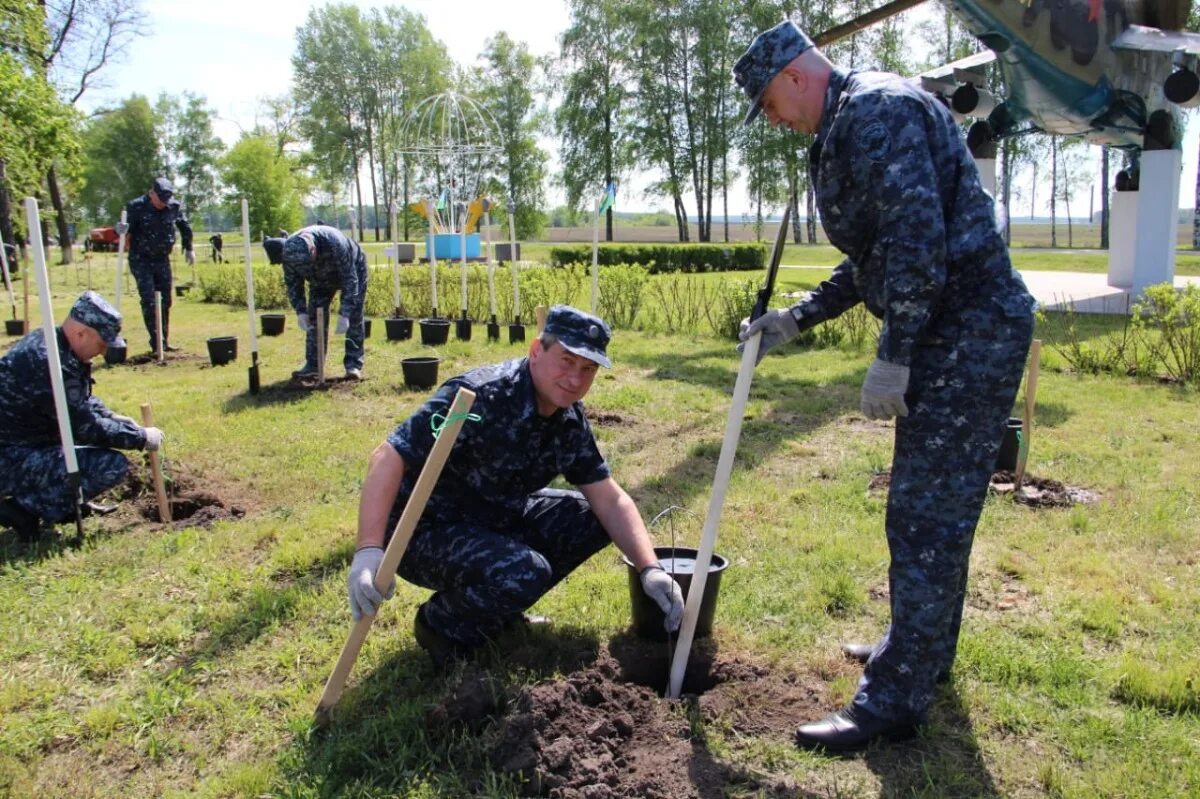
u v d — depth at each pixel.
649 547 3.23
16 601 3.89
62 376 4.54
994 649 3.38
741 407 2.90
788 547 4.46
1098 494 5.18
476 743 2.63
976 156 15.41
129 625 3.68
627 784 2.52
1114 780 2.61
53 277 23.53
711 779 2.57
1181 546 4.38
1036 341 4.99
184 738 2.92
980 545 4.46
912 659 2.72
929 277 2.36
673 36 42.50
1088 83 12.69
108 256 34.56
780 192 30.12
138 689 3.23
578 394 2.96
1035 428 6.66
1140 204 13.84
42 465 4.55
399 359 9.98
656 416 7.32
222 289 17.70
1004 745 2.82
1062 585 3.97
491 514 3.30
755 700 3.03
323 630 3.64
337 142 57.62
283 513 5.02
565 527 3.50
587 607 3.74
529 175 51.25
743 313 11.59
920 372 2.61
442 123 31.16
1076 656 3.34
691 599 2.95
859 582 4.05
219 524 4.85
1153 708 2.99
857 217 2.57
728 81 42.00
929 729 2.85
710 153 42.72
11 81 18.69
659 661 3.25
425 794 2.51
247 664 3.38
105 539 4.65
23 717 3.03
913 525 2.67
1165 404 7.41
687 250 27.69
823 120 2.60
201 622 3.72
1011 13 11.51
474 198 31.73
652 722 2.80
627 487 5.47
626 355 10.27
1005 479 5.41
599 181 45.41
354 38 56.47
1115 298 14.90
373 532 2.85
